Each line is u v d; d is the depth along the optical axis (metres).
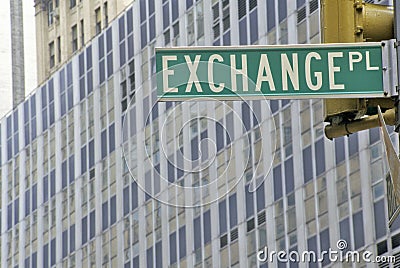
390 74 6.69
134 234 72.69
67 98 82.81
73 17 104.50
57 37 106.69
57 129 82.94
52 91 85.19
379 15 6.77
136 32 73.62
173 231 68.44
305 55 6.80
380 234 49.28
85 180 78.94
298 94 6.76
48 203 84.69
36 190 86.88
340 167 52.84
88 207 78.56
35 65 119.50
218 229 63.59
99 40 78.75
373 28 6.76
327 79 6.74
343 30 6.78
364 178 50.50
